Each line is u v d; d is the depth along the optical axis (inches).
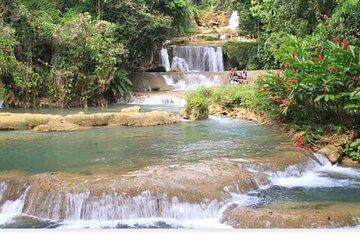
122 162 344.8
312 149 410.6
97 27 840.3
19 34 784.9
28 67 784.3
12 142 438.6
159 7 1067.3
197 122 582.2
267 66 970.7
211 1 1748.3
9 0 776.3
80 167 329.4
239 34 1390.3
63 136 473.4
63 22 871.1
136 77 965.2
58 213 273.7
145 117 561.9
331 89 416.5
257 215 253.4
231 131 501.4
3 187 299.4
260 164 341.4
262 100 520.1
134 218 271.3
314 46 482.6
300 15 644.7
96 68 819.4
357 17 479.5
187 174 305.1
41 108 770.8
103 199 272.4
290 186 324.2
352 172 369.7
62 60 808.9
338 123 437.4
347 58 414.3
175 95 839.1
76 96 812.6
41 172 316.5
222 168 322.7
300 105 461.7
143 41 983.6
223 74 966.4
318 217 249.3
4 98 775.1
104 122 553.6
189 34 1434.5
